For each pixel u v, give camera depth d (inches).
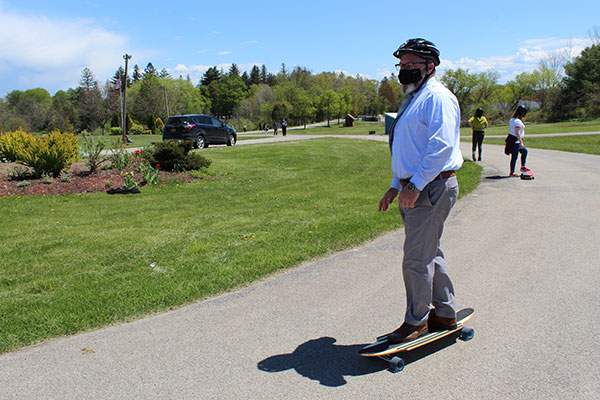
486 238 232.8
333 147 858.1
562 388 102.2
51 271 209.5
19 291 183.6
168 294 169.8
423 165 108.0
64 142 476.7
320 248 224.4
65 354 128.3
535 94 3174.2
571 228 243.0
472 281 172.9
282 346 128.7
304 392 105.2
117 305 161.3
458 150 119.3
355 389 105.7
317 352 124.6
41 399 106.2
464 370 111.9
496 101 3312.0
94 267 212.4
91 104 3070.9
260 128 3732.8
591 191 346.3
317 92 4566.9
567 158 593.3
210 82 4815.5
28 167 480.7
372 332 135.2
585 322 134.3
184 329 141.9
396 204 341.1
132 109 3169.3
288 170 574.6
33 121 3080.7
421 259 117.2
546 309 144.6
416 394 102.7
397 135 118.6
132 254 230.7
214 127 937.5
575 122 2258.9
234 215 323.6
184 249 234.5
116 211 354.6
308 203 358.6
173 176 500.1
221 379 112.3
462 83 3198.8
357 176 519.8
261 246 232.5
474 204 321.1
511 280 171.8
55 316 153.8
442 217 116.1
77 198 408.2
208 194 423.5
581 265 184.2
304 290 171.6
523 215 279.7
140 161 525.7
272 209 339.6
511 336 128.2
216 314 152.6
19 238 275.7
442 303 124.6
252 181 495.8
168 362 121.7
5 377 116.7
